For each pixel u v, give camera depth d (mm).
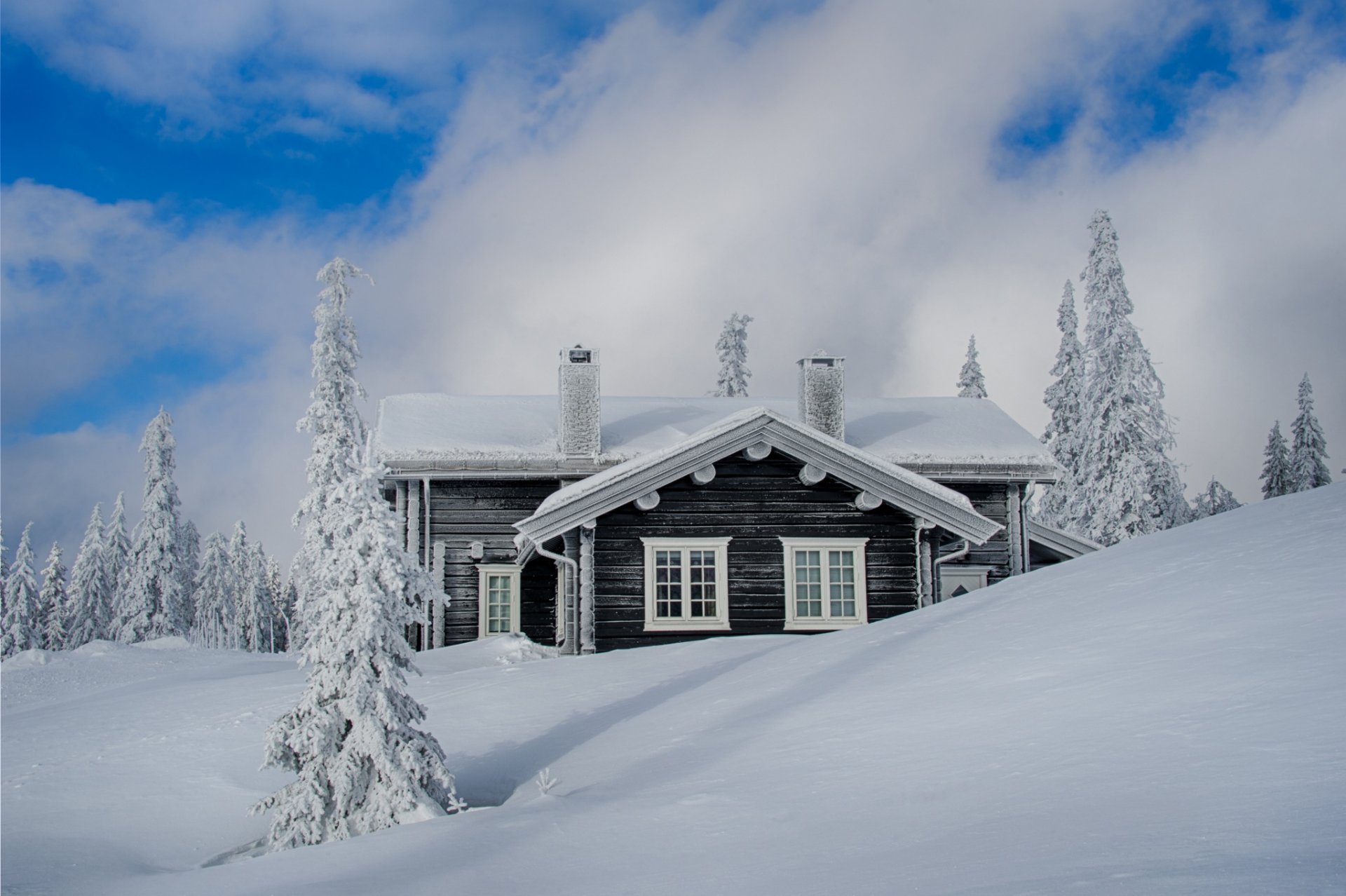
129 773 12320
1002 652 9586
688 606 20328
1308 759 5266
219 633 67375
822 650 12945
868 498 20641
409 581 10531
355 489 10477
